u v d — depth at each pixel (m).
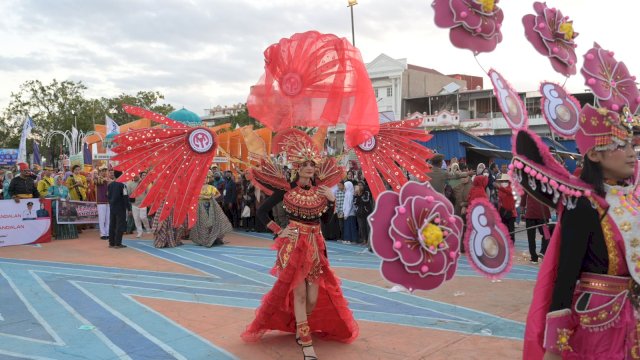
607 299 2.35
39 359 4.18
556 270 2.48
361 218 11.32
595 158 2.41
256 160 4.23
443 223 2.79
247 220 14.60
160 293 6.57
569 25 2.72
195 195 4.24
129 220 13.95
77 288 6.89
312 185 4.24
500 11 2.58
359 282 7.15
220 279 7.56
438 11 2.49
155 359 4.13
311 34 3.95
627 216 2.32
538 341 2.47
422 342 4.46
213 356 4.18
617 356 2.32
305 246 4.06
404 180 4.67
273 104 4.02
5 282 7.32
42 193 12.86
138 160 4.09
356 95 3.90
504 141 21.36
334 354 4.18
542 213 8.54
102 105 49.78
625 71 2.77
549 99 2.64
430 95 45.97
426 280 2.76
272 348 4.36
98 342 4.58
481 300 6.00
